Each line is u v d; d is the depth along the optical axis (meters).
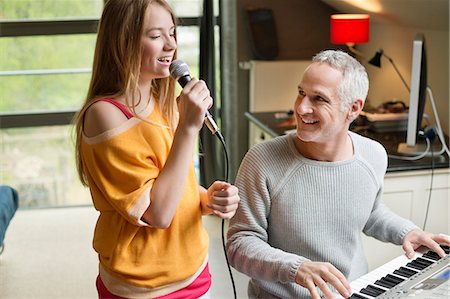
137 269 1.64
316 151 1.96
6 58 4.74
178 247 1.68
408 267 1.93
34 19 4.72
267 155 1.98
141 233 1.64
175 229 1.67
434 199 3.09
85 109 1.62
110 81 1.63
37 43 4.75
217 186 1.73
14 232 4.36
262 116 4.29
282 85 4.82
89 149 1.61
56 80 4.81
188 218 1.70
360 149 2.04
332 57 1.90
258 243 1.91
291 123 4.05
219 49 4.62
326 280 1.72
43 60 4.79
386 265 1.95
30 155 4.89
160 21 1.58
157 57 1.59
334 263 2.00
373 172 2.03
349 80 1.87
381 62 4.42
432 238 2.05
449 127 3.55
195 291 1.74
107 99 1.60
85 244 4.15
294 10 4.91
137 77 1.58
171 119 1.73
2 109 4.81
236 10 4.80
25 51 4.75
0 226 3.45
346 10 4.69
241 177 1.99
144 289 1.65
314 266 1.75
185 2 4.61
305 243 1.97
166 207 1.58
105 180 1.60
